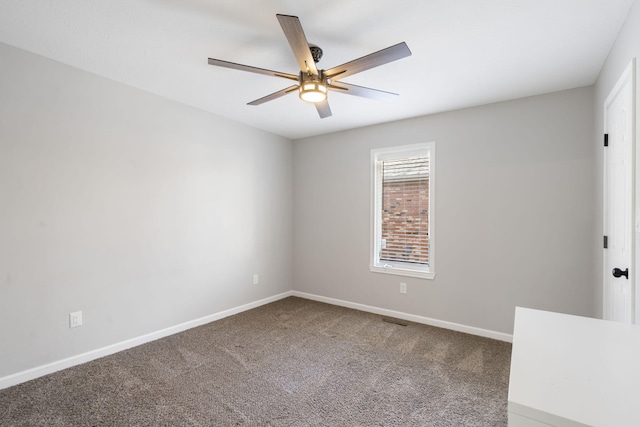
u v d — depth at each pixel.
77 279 2.38
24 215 2.12
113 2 1.62
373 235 3.74
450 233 3.21
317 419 1.78
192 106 3.18
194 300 3.21
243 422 1.75
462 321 3.14
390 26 1.81
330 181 4.12
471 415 1.82
